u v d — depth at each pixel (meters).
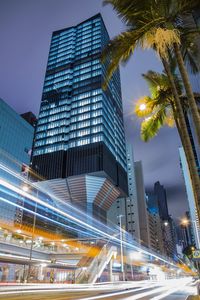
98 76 143.50
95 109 134.88
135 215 189.88
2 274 51.19
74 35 168.38
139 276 95.75
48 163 132.38
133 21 12.79
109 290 37.50
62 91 150.38
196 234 55.88
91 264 53.50
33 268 52.12
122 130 168.62
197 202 10.45
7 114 125.50
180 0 12.87
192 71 14.37
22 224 125.56
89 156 124.94
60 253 67.56
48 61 166.88
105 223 138.75
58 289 36.25
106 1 12.72
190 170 11.45
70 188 128.62
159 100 18.41
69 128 136.75
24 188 71.12
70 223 128.62
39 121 147.62
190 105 11.03
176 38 10.97
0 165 114.12
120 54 12.47
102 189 128.38
